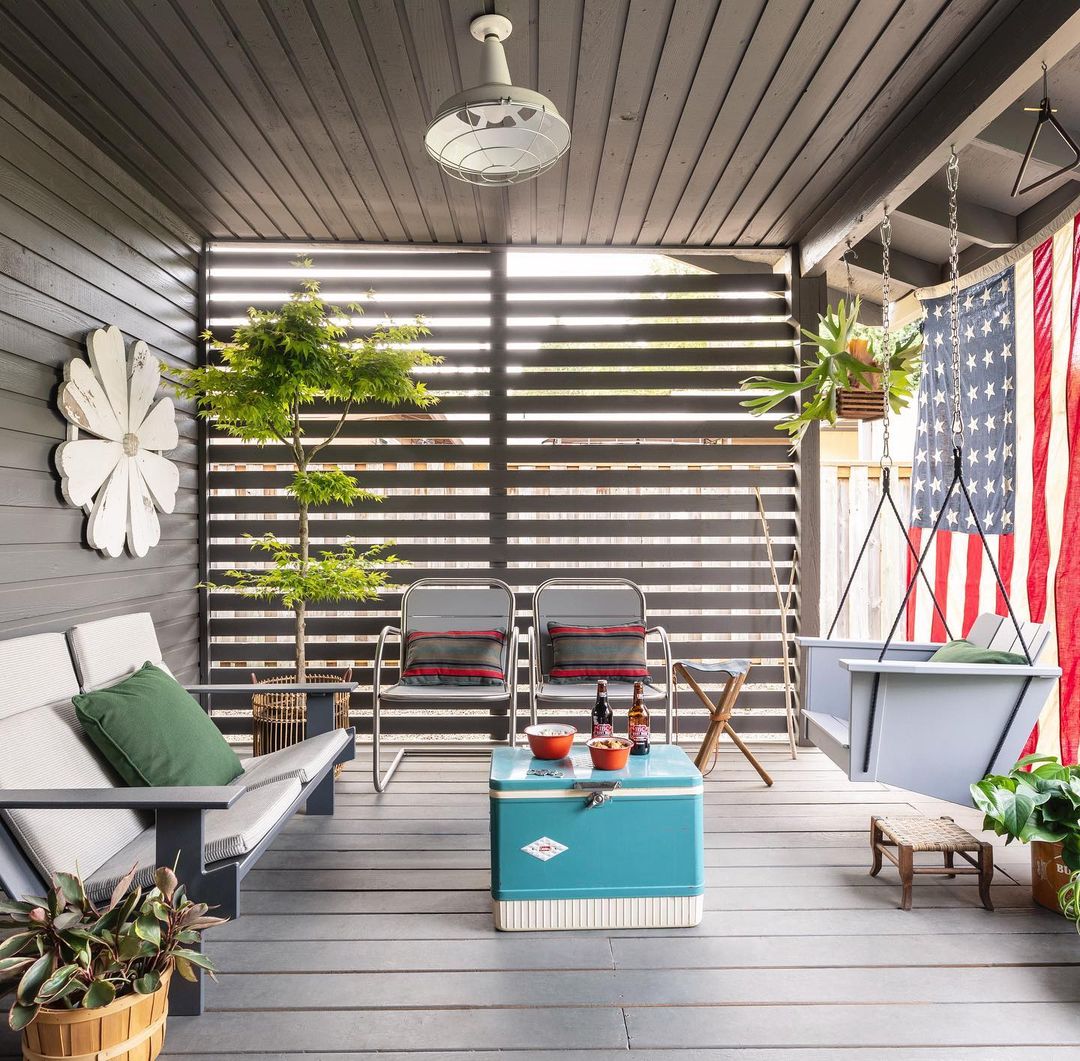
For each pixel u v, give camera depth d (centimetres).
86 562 324
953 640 329
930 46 270
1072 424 335
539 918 240
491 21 256
